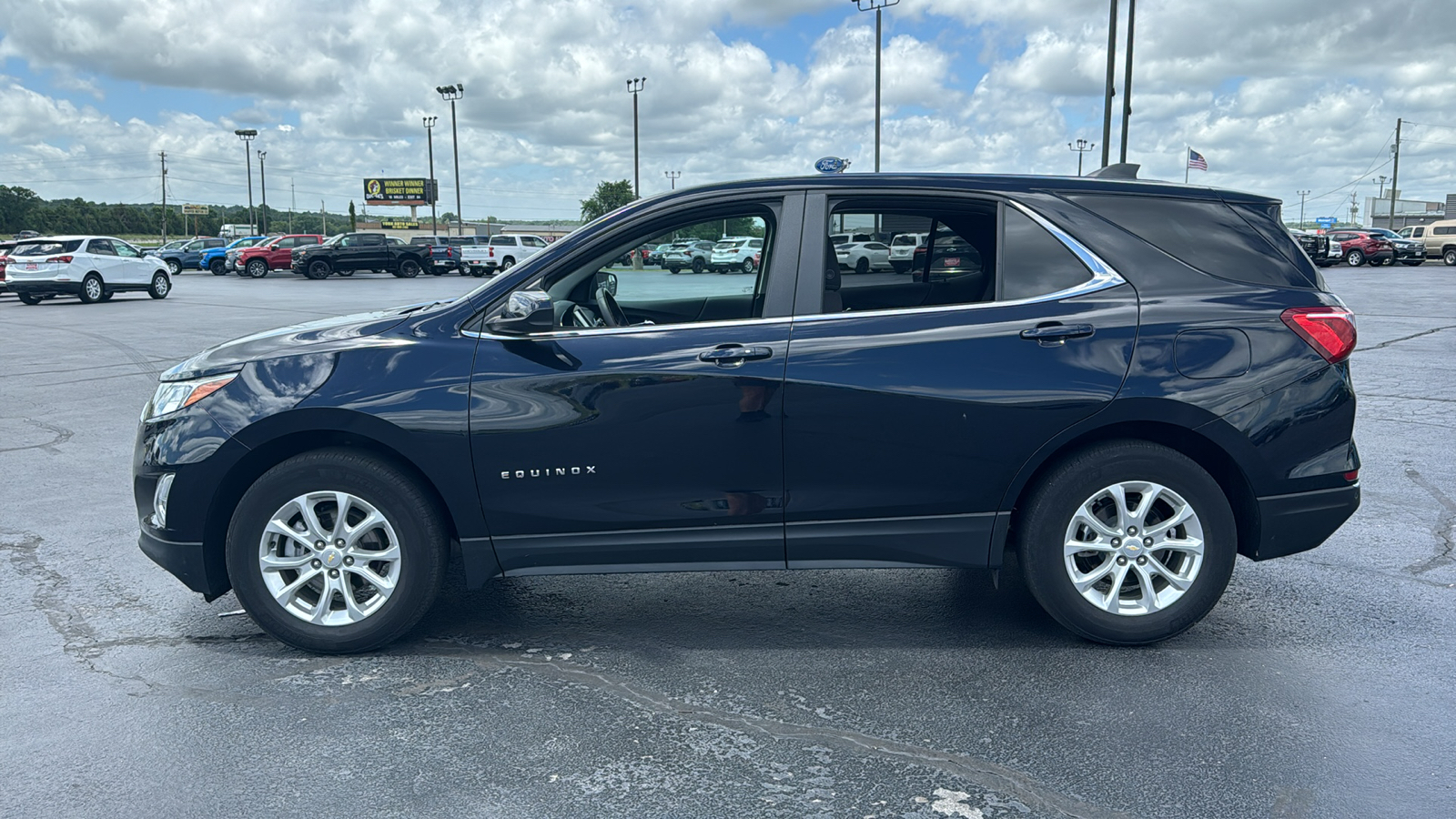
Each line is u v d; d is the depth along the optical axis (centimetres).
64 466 700
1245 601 422
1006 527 366
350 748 304
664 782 283
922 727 314
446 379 359
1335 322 366
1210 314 361
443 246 4325
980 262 384
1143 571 368
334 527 369
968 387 355
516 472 360
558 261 372
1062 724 315
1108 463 361
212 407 362
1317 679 346
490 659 373
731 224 378
